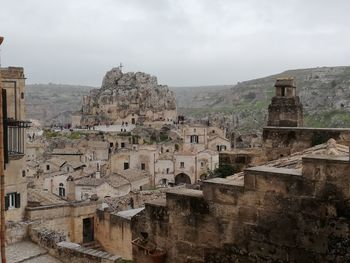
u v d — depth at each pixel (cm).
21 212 4191
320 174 877
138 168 11694
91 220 4338
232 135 15350
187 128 14638
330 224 866
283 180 928
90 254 2902
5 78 4175
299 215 907
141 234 1210
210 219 1058
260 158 1694
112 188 7981
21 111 4312
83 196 7688
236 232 1012
